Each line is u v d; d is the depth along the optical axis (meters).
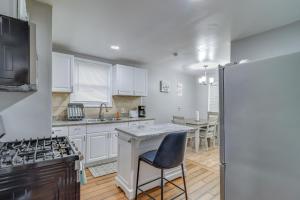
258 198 1.04
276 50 2.32
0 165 1.07
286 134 0.91
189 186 2.52
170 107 5.45
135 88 4.16
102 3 1.78
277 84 0.94
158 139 2.44
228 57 3.84
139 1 1.74
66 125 2.89
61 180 1.21
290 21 2.14
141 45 3.07
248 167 1.09
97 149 3.24
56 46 3.15
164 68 5.18
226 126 1.23
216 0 1.71
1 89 1.47
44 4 1.84
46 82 1.88
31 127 1.80
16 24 1.27
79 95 3.65
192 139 4.59
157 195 2.25
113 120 3.55
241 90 1.14
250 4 1.77
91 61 3.74
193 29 2.40
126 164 2.27
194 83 6.25
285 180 0.91
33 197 1.12
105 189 2.39
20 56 1.28
